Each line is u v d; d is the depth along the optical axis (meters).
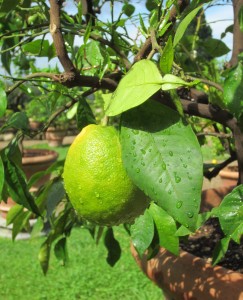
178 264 0.59
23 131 0.52
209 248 0.69
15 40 0.74
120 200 0.33
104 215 0.34
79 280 1.32
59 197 0.61
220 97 0.64
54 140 4.41
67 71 0.41
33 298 1.24
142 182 0.30
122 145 0.32
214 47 0.80
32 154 2.24
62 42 0.40
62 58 0.40
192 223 0.29
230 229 0.47
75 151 0.34
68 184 0.35
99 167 0.33
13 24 0.77
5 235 1.76
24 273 1.40
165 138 0.31
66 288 1.28
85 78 0.42
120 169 0.33
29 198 0.47
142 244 0.52
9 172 0.46
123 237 1.64
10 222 0.71
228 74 0.50
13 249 1.60
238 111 0.49
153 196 0.30
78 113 0.51
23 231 1.72
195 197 0.29
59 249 0.71
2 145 4.23
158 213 0.53
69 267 1.41
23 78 0.43
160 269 0.62
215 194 0.85
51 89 0.60
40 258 0.72
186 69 0.79
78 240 1.63
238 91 0.49
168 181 0.30
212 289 0.53
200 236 0.74
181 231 0.49
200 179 0.30
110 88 0.44
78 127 0.51
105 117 0.37
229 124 0.59
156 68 0.31
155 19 0.49
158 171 0.30
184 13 0.47
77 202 0.34
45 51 0.64
